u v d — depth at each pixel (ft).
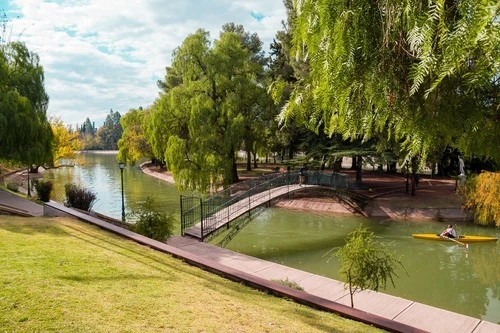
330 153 70.18
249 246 49.85
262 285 20.74
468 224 59.88
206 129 79.36
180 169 77.00
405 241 50.90
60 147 107.86
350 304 25.00
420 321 22.71
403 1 4.86
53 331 11.23
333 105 6.26
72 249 22.07
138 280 17.63
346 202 71.51
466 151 6.20
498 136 5.83
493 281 37.01
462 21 4.03
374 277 22.47
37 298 13.53
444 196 73.61
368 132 6.44
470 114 5.63
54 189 96.02
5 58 63.98
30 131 58.85
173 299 15.43
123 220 50.60
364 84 5.80
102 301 14.02
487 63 4.31
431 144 6.30
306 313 17.48
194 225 46.65
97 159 248.73
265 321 14.58
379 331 16.24
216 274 22.58
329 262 42.93
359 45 5.37
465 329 21.74
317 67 5.57
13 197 55.47
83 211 50.90
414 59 5.35
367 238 23.24
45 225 29.14
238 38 90.43
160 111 90.63
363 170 119.34
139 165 196.54
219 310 14.96
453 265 41.73
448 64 4.21
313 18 5.44
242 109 87.45
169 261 23.48
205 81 85.51
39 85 66.64
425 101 5.74
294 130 77.15
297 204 76.07
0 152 57.36
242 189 76.23
